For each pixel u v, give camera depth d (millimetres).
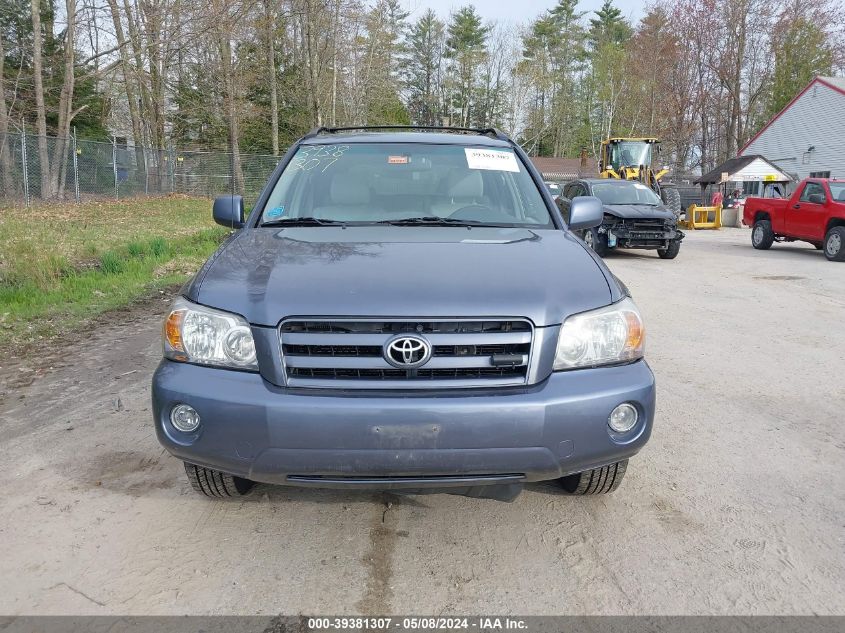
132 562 2742
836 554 2852
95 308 7754
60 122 26219
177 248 13039
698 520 3133
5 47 31266
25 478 3492
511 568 2734
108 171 27781
